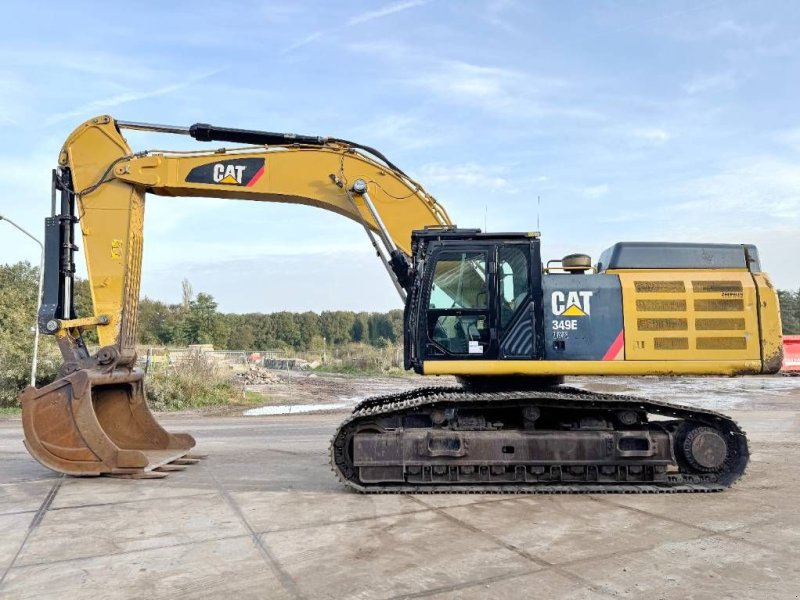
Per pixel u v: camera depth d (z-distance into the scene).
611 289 7.33
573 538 5.29
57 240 8.43
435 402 6.88
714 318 7.32
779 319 7.34
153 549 5.05
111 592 4.18
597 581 4.33
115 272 8.48
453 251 7.40
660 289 7.35
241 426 14.49
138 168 8.54
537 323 7.25
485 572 4.50
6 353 20.33
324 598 4.06
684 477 7.17
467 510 6.22
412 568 4.58
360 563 4.69
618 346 7.23
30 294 33.72
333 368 38.94
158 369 21.53
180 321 51.66
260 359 43.34
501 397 6.91
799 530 5.53
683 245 7.64
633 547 5.05
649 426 7.28
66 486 7.39
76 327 8.40
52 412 7.87
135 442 9.21
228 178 8.58
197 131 8.46
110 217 8.55
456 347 7.27
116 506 6.43
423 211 8.48
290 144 8.62
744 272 7.53
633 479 7.07
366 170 8.55
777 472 8.16
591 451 7.00
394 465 6.99
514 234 7.38
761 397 19.34
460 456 6.97
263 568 4.61
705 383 24.75
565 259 7.80
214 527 5.65
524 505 6.41
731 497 6.77
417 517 5.96
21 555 4.93
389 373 34.34
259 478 7.89
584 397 7.01
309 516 6.02
